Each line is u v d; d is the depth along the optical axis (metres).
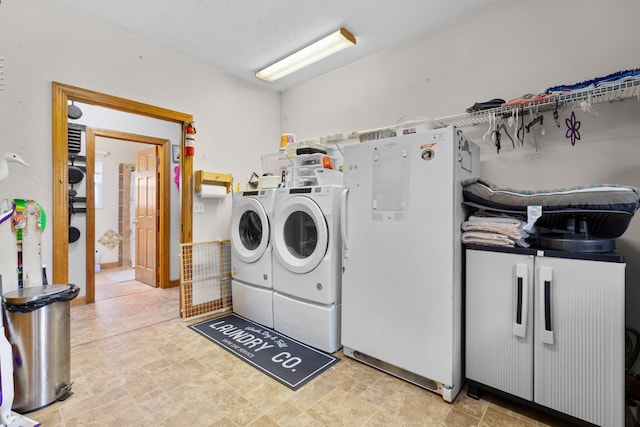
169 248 3.99
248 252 2.76
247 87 3.48
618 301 1.24
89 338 2.36
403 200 1.75
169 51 2.82
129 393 1.66
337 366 1.96
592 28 1.87
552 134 2.01
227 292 3.10
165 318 2.80
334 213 2.13
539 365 1.42
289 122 3.76
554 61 2.00
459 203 1.67
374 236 1.88
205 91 3.08
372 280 1.89
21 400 1.49
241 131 3.41
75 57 2.30
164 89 2.78
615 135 1.81
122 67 2.53
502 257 1.53
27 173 2.12
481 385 1.61
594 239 1.37
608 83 1.57
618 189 1.34
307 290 2.25
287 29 2.53
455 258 1.62
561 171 1.98
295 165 2.81
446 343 1.60
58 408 1.53
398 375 1.83
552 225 1.71
